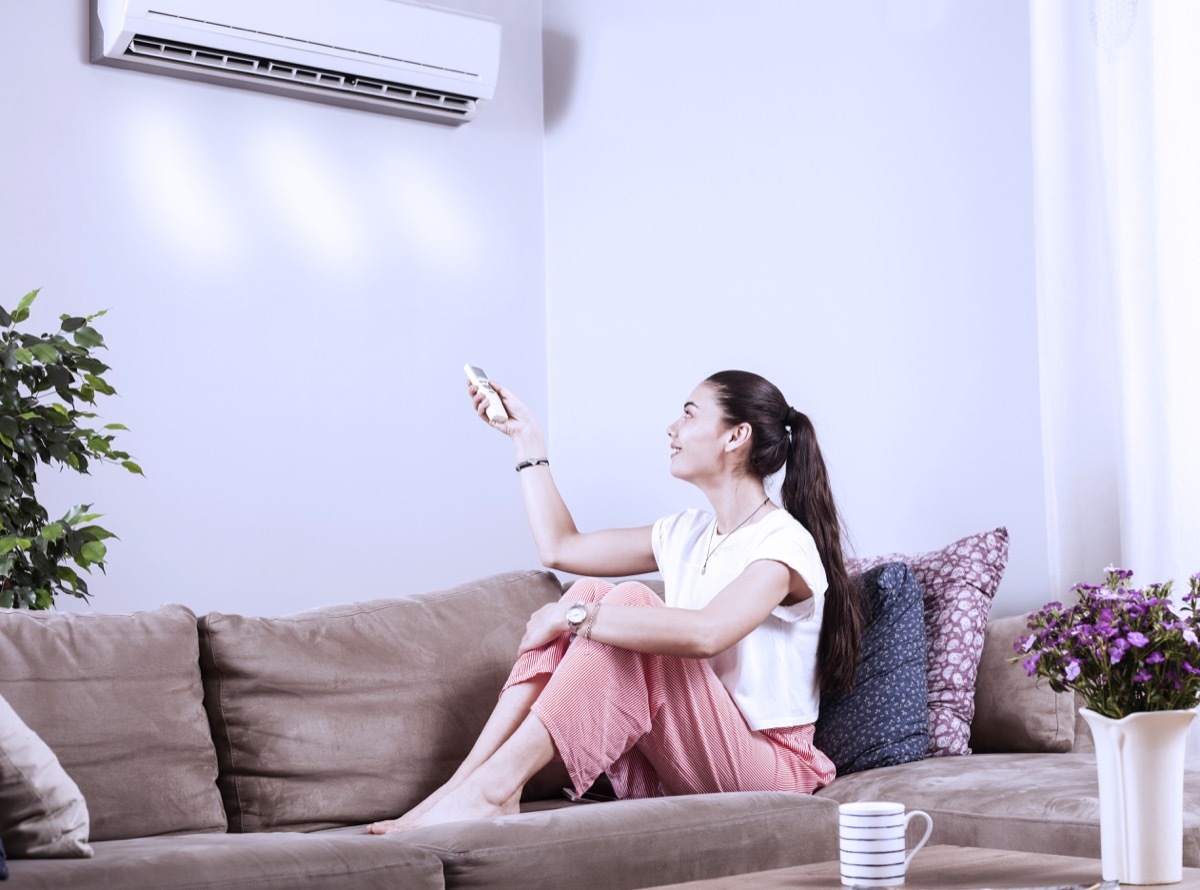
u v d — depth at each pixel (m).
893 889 1.39
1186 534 2.43
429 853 1.67
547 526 2.61
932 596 2.55
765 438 2.42
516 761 2.02
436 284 3.95
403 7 3.76
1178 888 1.38
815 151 3.33
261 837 1.70
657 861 1.80
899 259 3.12
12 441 2.59
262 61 3.62
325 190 3.79
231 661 2.13
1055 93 2.68
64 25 3.44
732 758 2.18
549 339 4.13
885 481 3.13
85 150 3.45
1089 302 2.64
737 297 3.52
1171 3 2.49
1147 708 1.43
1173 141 2.48
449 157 4.00
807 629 2.31
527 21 4.18
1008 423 2.89
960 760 2.32
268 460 3.63
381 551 3.78
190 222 3.57
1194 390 2.44
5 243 3.32
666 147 3.75
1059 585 2.63
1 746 1.53
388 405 3.83
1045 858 1.58
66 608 3.30
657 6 3.80
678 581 2.43
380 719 2.20
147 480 3.45
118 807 1.92
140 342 3.47
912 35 3.11
